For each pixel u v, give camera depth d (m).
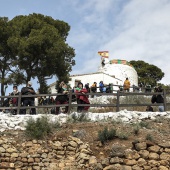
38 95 19.91
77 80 44.91
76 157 16.20
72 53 42.75
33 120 17.97
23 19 44.88
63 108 22.52
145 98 29.02
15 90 21.89
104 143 16.53
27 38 42.44
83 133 17.12
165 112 19.59
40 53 40.94
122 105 19.73
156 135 17.06
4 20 43.53
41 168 15.96
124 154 15.38
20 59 40.91
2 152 16.16
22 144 16.64
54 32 42.25
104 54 53.19
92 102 28.98
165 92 20.09
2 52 42.34
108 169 15.20
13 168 15.90
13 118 18.70
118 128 17.77
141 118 19.17
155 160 15.40
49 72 41.34
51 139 16.98
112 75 49.09
